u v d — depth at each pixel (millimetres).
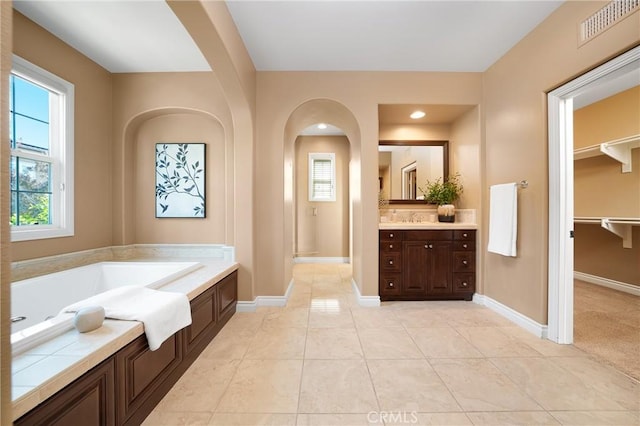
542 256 2068
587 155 3201
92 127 2600
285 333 2186
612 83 2781
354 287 3314
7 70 584
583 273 3447
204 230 3062
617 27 1561
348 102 2762
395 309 2695
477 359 1791
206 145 3051
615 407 1356
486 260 2773
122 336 1134
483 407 1366
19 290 1873
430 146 3441
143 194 3037
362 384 1544
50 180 2283
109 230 2793
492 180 2658
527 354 1845
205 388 1518
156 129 3041
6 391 599
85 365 959
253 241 2707
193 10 1534
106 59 2596
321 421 1279
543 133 2053
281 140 2771
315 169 4996
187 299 1611
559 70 1913
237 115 2598
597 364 1725
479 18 2018
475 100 2797
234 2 1854
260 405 1385
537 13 1969
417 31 2160
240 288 2676
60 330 1121
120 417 1136
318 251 4980
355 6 1895
